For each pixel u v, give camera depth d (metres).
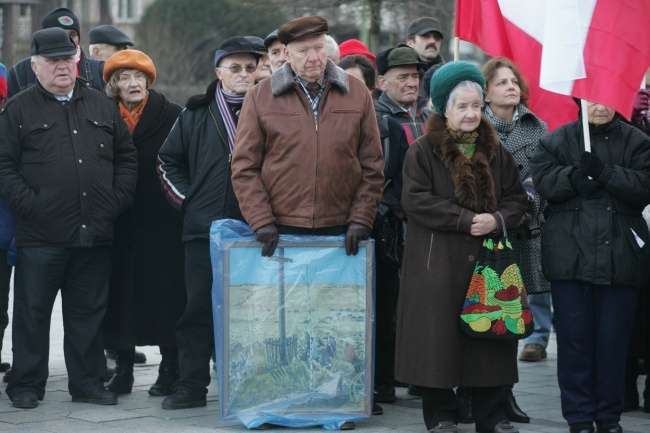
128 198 8.05
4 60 29.31
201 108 7.93
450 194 6.95
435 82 6.98
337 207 7.20
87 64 9.84
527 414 7.88
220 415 7.21
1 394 8.34
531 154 7.85
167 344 8.40
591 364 7.14
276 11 22.08
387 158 7.88
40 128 7.74
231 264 7.16
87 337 8.00
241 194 7.16
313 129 7.14
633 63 7.07
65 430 7.11
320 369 7.24
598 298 7.13
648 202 7.09
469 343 6.93
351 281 7.26
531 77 8.40
